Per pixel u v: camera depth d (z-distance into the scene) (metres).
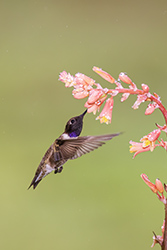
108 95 4.03
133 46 20.84
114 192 12.67
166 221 3.92
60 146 4.66
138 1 22.95
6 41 21.53
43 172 4.88
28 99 17.05
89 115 15.66
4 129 15.56
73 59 20.17
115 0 22.69
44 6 22.67
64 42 21.41
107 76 3.92
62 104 16.53
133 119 15.20
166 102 16.77
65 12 22.92
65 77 3.90
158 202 12.16
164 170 13.40
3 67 19.36
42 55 20.44
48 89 17.52
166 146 3.95
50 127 15.84
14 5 22.80
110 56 20.06
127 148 14.29
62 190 12.84
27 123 15.92
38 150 14.70
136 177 13.17
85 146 4.56
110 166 13.63
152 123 15.07
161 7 22.44
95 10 23.02
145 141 3.95
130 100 15.44
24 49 20.86
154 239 3.99
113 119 15.23
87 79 3.89
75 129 4.66
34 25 22.17
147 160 13.66
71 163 13.62
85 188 12.90
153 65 19.20
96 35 21.86
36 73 18.94
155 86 17.77
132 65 19.41
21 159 14.19
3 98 16.84
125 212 11.91
